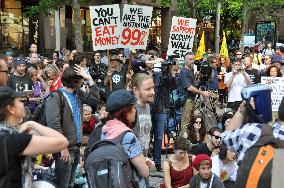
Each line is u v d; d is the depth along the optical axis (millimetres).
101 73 11297
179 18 11477
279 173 3121
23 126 3627
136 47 10148
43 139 3410
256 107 3615
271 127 3508
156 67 8930
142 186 4016
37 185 3742
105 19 10062
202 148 7402
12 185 3293
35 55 11523
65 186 6195
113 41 10078
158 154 8320
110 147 3832
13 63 10297
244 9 28750
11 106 3514
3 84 5105
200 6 26094
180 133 9273
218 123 10336
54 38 23203
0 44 20797
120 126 4023
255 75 11656
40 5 18047
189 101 9656
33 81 9797
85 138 8031
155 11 32594
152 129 8320
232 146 3691
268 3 30656
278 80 8555
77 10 16938
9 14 21359
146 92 5109
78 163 6730
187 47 11570
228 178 6285
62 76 6168
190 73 9586
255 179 3307
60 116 6070
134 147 3936
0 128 3451
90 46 26109
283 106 3434
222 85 15359
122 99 4035
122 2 20438
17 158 3332
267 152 3334
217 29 26062
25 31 22125
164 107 8312
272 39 27672
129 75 9250
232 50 32344
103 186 3711
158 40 33062
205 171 5789
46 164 6820
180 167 6590
